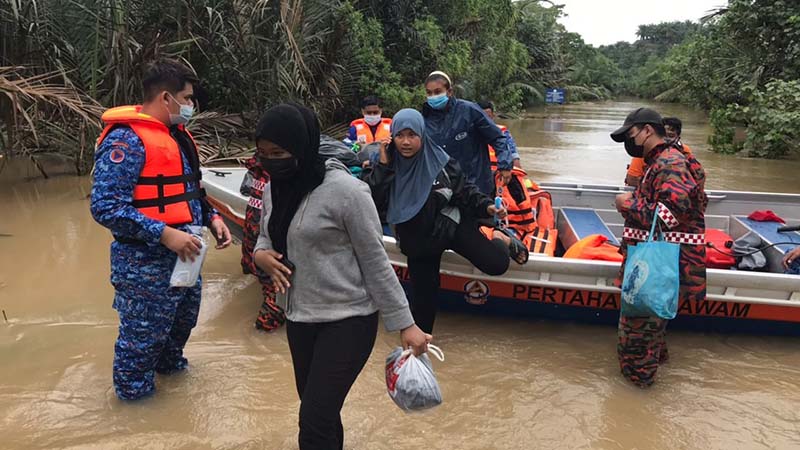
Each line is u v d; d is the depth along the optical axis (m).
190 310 3.56
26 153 8.71
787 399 3.62
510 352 4.12
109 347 3.97
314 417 2.30
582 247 4.53
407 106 15.41
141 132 3.00
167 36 10.54
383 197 3.81
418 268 3.89
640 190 3.68
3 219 6.79
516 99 27.67
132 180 2.96
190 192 3.22
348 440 3.10
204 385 3.58
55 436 3.05
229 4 10.69
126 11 9.06
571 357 4.08
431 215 3.71
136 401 3.36
